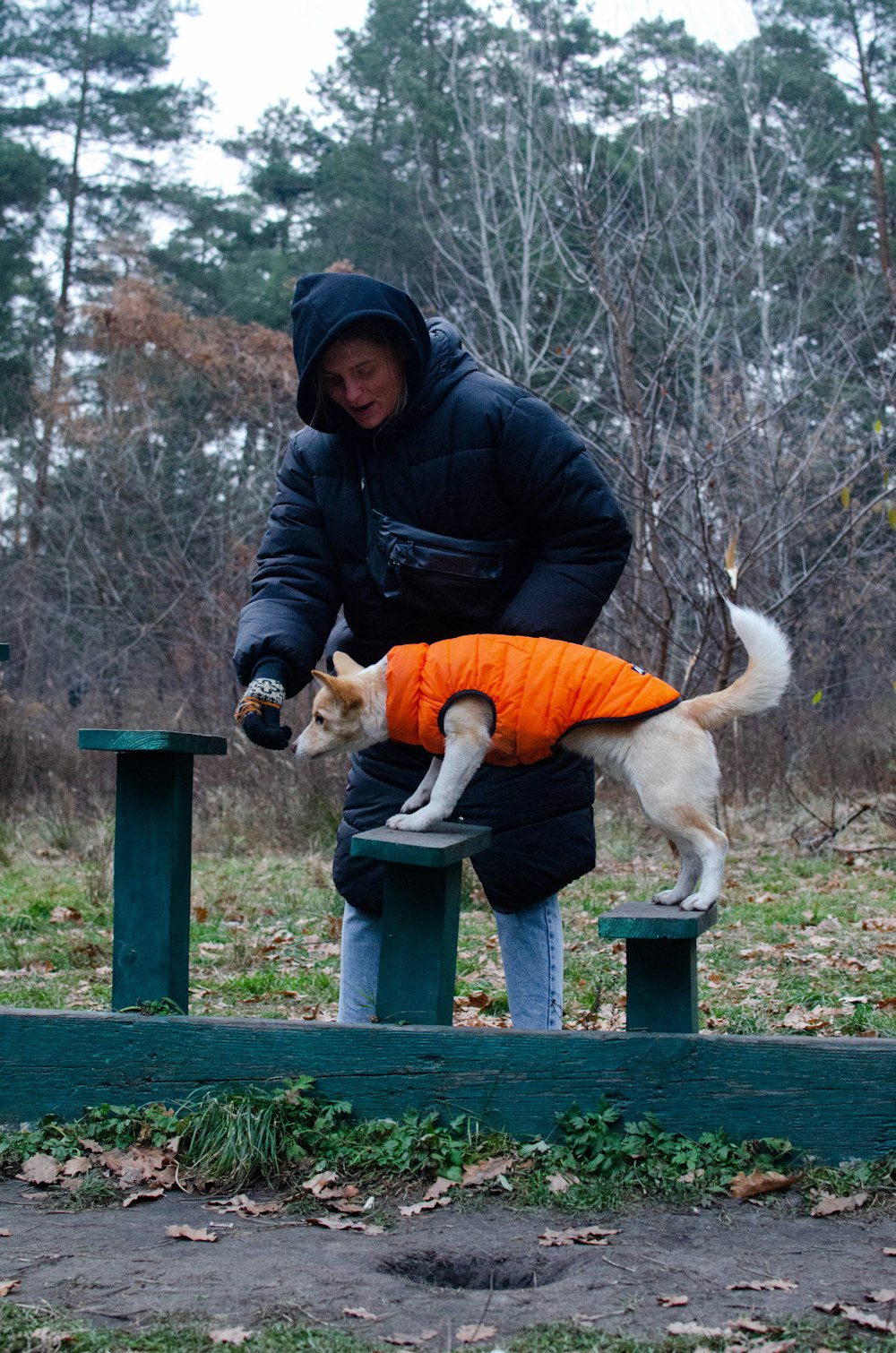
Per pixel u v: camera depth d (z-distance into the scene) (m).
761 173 17.03
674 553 11.62
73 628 20.23
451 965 3.45
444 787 3.46
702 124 14.96
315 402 3.66
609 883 8.84
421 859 3.17
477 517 3.70
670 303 13.03
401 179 25.06
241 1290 2.51
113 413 20.41
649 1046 3.14
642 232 12.93
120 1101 3.34
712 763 3.57
